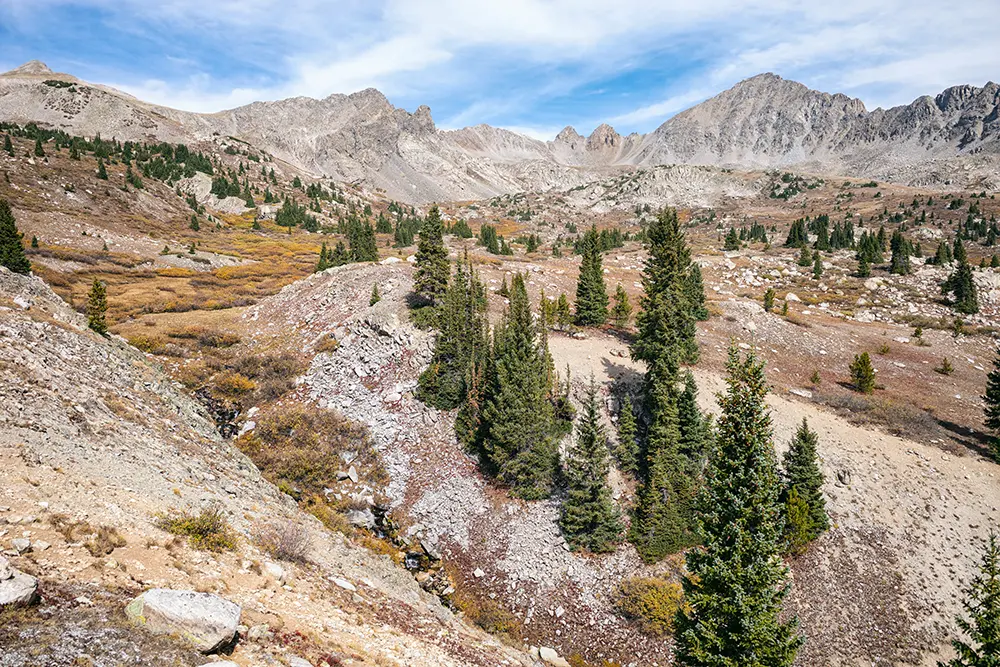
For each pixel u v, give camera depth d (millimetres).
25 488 14766
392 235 169250
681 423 34375
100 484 17266
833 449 38562
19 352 23688
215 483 23703
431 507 34125
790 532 29984
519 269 80875
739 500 16641
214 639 11195
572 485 31703
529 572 29719
